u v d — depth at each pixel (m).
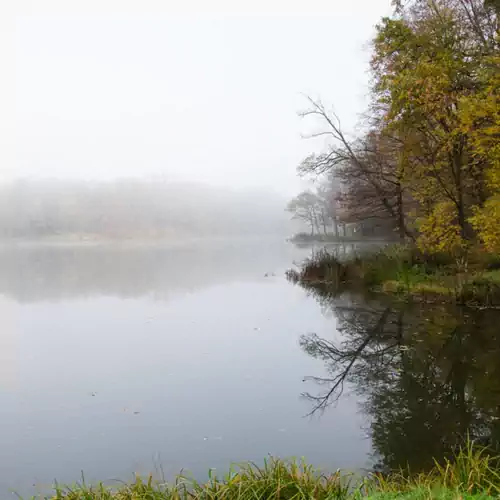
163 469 6.14
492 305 15.60
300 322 15.70
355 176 26.09
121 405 8.50
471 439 6.84
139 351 12.28
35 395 9.06
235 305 19.23
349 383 9.56
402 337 12.88
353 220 34.56
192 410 8.23
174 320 16.38
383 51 18.70
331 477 5.13
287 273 29.23
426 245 20.11
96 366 10.98
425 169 20.81
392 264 22.94
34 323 16.17
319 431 7.30
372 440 6.91
